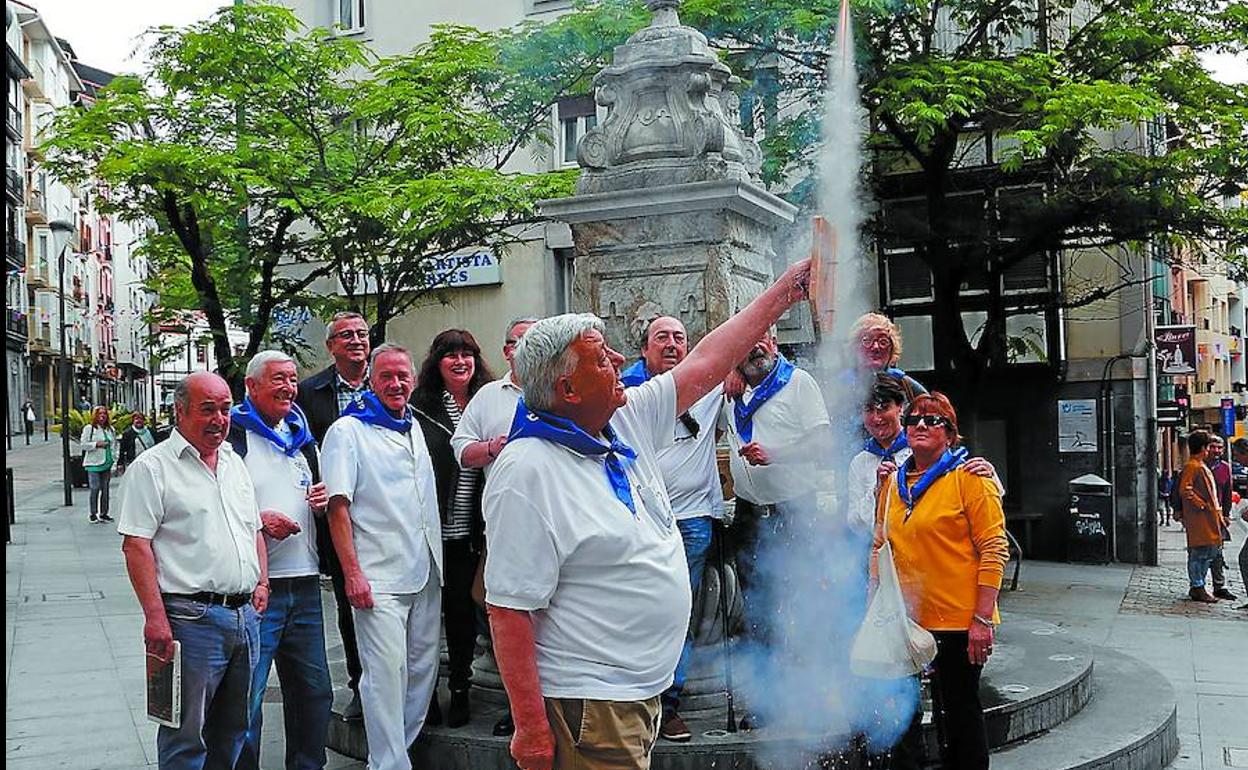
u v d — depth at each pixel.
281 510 4.38
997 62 11.59
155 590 3.85
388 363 4.37
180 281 13.55
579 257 5.45
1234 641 8.73
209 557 3.95
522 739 2.52
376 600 4.24
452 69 12.20
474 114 12.47
